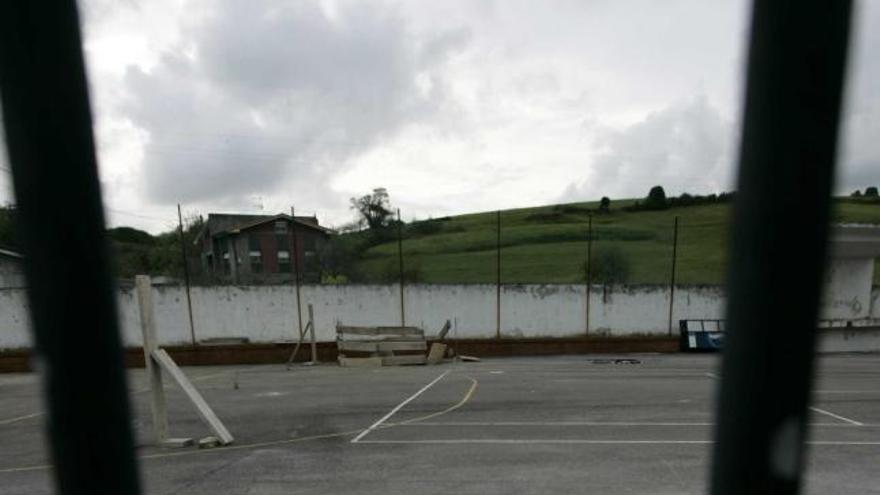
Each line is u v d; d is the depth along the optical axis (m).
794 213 1.89
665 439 7.33
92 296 2.47
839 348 23.47
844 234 23.03
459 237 46.97
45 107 2.12
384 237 34.41
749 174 1.90
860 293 23.66
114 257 2.71
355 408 10.16
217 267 49.66
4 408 11.52
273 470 5.97
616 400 10.73
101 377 2.61
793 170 1.86
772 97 1.83
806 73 1.80
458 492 5.18
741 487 2.12
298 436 7.74
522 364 19.48
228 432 7.70
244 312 21.95
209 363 20.75
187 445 7.11
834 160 1.86
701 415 9.10
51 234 2.32
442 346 20.59
